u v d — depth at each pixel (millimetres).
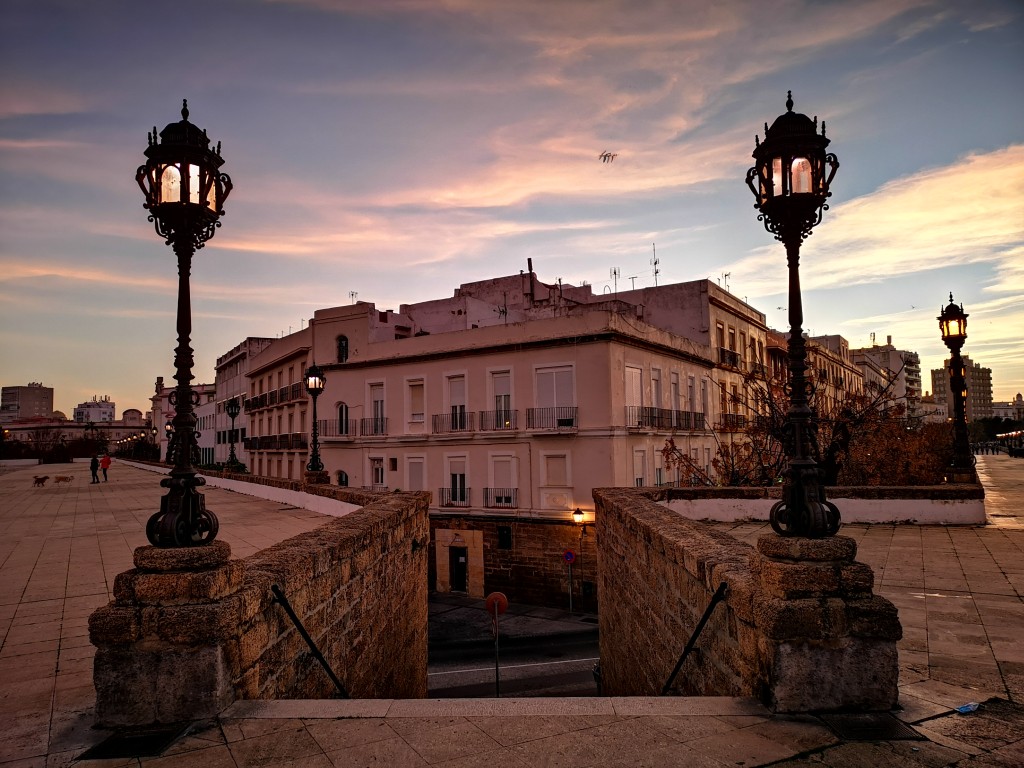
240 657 4219
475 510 30562
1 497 24047
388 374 34594
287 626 4988
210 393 76875
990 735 3645
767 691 4055
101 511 17828
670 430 32219
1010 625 5777
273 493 19375
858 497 12234
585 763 3395
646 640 7504
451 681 20047
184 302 4602
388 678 8133
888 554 9164
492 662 21797
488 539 30109
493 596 16719
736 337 43000
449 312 39875
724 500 12773
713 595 4922
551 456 29047
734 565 4938
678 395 34250
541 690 18953
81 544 11305
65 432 141500
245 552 9484
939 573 7922
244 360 59062
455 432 31453
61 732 3820
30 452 104688
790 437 4520
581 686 19188
